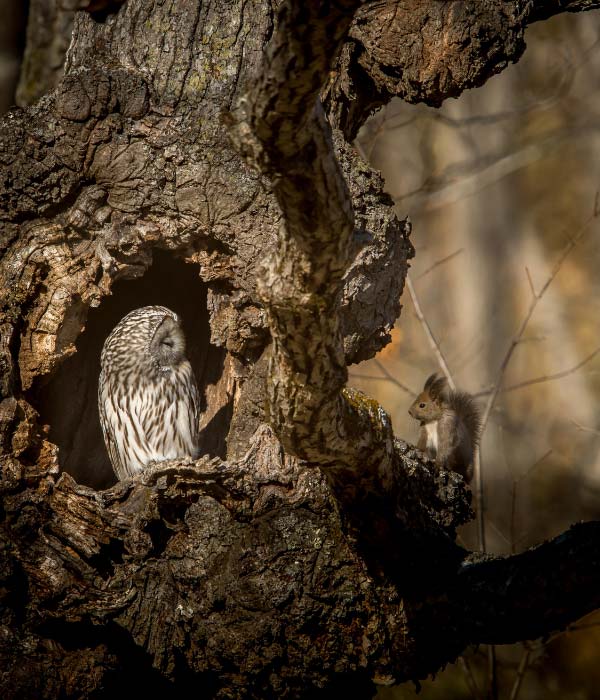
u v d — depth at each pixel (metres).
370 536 8.88
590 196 33.28
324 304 6.71
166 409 11.90
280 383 7.32
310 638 9.20
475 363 29.53
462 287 31.28
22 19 14.74
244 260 9.91
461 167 24.95
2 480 9.28
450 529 9.98
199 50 10.34
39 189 9.90
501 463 26.42
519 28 10.20
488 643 8.87
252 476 9.26
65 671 9.25
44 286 9.92
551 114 29.58
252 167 6.27
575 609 8.35
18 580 9.14
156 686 9.85
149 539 9.32
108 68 10.23
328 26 5.45
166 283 12.94
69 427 12.36
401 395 25.25
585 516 26.95
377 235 10.14
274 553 9.16
